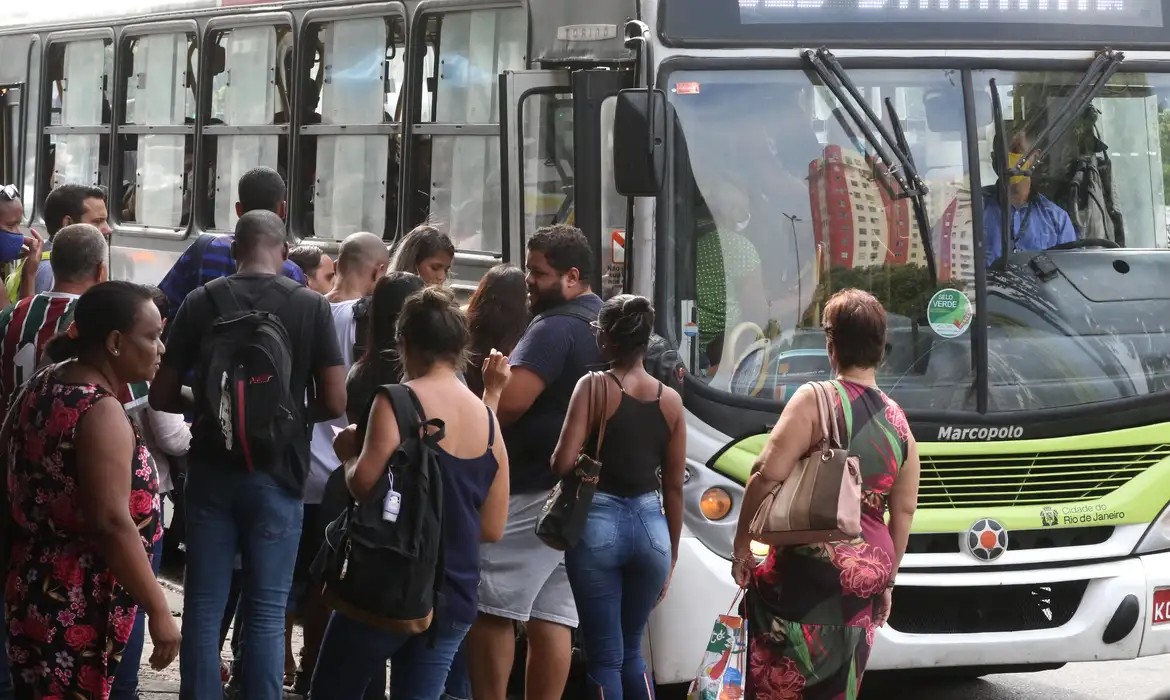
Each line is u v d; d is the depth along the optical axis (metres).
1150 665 18.89
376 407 10.85
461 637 11.28
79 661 10.16
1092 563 15.79
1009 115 16.33
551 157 16.81
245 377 12.51
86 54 28.02
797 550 11.62
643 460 13.05
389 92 20.44
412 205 19.91
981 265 16.00
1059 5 16.56
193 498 12.73
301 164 22.22
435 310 11.20
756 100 15.88
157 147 25.81
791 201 15.83
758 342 15.63
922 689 17.70
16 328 13.06
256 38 23.34
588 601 13.06
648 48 15.10
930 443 15.65
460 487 11.09
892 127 16.05
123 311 10.34
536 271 13.55
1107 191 16.56
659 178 14.93
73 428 10.01
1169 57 16.81
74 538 10.14
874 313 11.76
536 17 17.47
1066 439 15.89
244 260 13.19
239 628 15.72
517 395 13.20
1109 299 16.30
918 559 15.42
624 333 12.98
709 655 12.21
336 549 10.78
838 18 16.08
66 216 17.48
